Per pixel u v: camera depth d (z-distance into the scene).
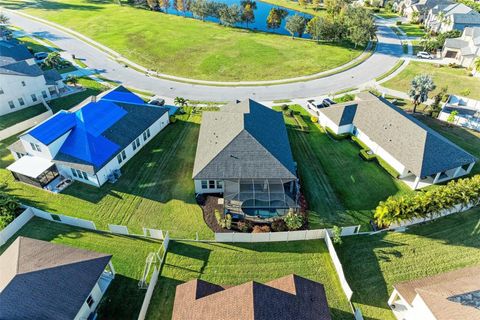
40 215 35.72
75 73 72.38
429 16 108.38
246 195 36.16
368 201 39.03
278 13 106.31
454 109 58.62
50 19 109.56
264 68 77.50
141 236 33.97
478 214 37.12
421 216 34.69
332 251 31.42
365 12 94.94
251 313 21.00
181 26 108.06
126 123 46.88
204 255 31.98
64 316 23.42
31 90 58.34
